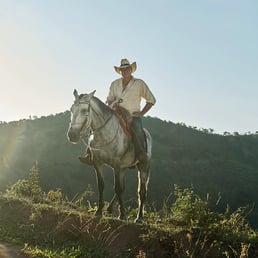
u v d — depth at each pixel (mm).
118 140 8984
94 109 8828
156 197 46594
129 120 9195
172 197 43875
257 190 56250
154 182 52969
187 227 8672
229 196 52438
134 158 9352
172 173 58812
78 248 8055
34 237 8602
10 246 8125
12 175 52250
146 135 9875
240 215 9508
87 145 9367
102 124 8875
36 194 13055
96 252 8023
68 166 54344
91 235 8500
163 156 71562
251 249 8141
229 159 76062
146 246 8078
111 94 9719
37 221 9117
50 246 8336
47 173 50969
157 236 8219
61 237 8617
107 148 8945
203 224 8656
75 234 8602
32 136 73312
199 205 8977
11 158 59281
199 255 7938
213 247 8047
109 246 8227
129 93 9500
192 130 93875
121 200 9078
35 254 7598
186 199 9352
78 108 8680
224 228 8648
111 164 9062
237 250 8055
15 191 13086
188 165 64875
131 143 9266
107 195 40594
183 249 7984
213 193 52844
